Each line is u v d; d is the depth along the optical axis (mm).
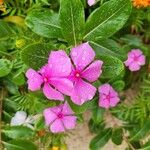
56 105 202
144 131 238
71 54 166
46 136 227
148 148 232
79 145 264
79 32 178
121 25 180
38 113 215
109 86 219
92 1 210
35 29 194
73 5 171
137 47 247
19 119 220
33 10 210
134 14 233
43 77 167
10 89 221
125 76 256
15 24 234
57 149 235
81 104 173
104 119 258
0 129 213
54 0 231
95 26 180
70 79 166
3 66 198
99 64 166
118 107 237
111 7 176
